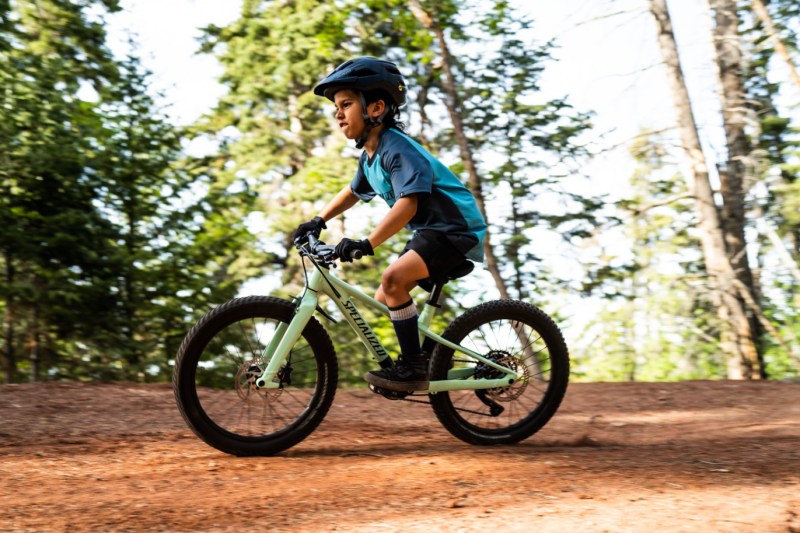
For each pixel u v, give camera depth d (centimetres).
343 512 273
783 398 598
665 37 1122
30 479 333
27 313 1166
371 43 1455
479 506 274
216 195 1338
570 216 1323
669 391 632
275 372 373
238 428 396
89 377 1208
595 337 1593
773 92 1233
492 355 414
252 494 302
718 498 275
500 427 439
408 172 362
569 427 498
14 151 1114
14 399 502
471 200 384
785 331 1227
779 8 1195
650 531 240
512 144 1427
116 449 396
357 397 581
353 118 373
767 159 1179
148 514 275
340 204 412
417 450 400
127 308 1174
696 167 1129
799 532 239
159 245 1253
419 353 386
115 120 1229
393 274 370
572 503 273
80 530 258
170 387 575
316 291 385
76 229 1125
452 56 1484
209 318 367
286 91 1623
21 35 1278
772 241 1262
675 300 1260
